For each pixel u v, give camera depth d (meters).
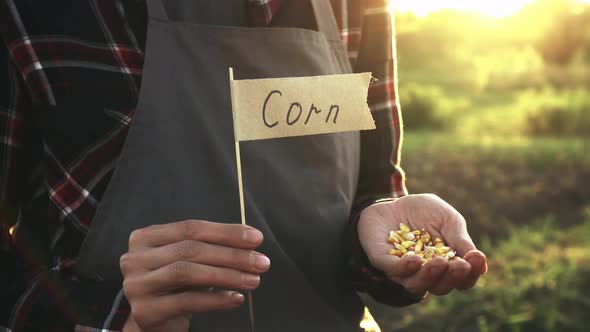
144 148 1.04
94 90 1.06
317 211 1.17
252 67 1.12
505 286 4.58
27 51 1.05
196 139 1.07
